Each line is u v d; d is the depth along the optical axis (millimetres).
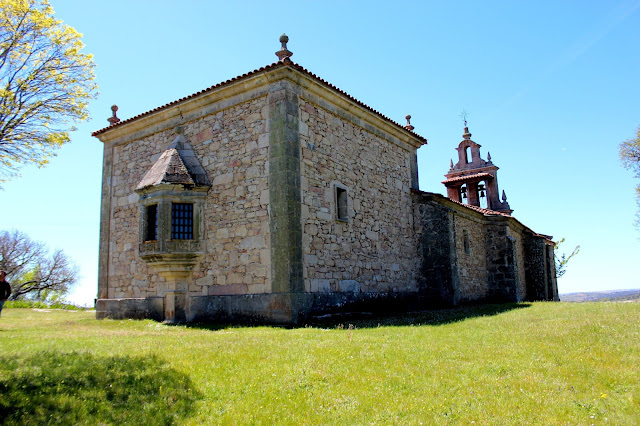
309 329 10727
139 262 15578
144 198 14320
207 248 13891
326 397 5508
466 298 19406
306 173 13367
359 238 15336
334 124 15047
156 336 9766
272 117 13219
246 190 13422
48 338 9531
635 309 12422
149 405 5332
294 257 12344
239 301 12953
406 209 18594
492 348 7812
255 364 6801
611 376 6109
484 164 30344
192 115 15156
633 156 29266
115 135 17391
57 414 5031
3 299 13367
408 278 17812
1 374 6117
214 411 5184
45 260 46656
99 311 16328
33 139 11969
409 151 19516
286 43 13578
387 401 5359
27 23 11594
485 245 22672
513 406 5164
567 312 12820
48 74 11766
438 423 4746
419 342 8422
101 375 6219
